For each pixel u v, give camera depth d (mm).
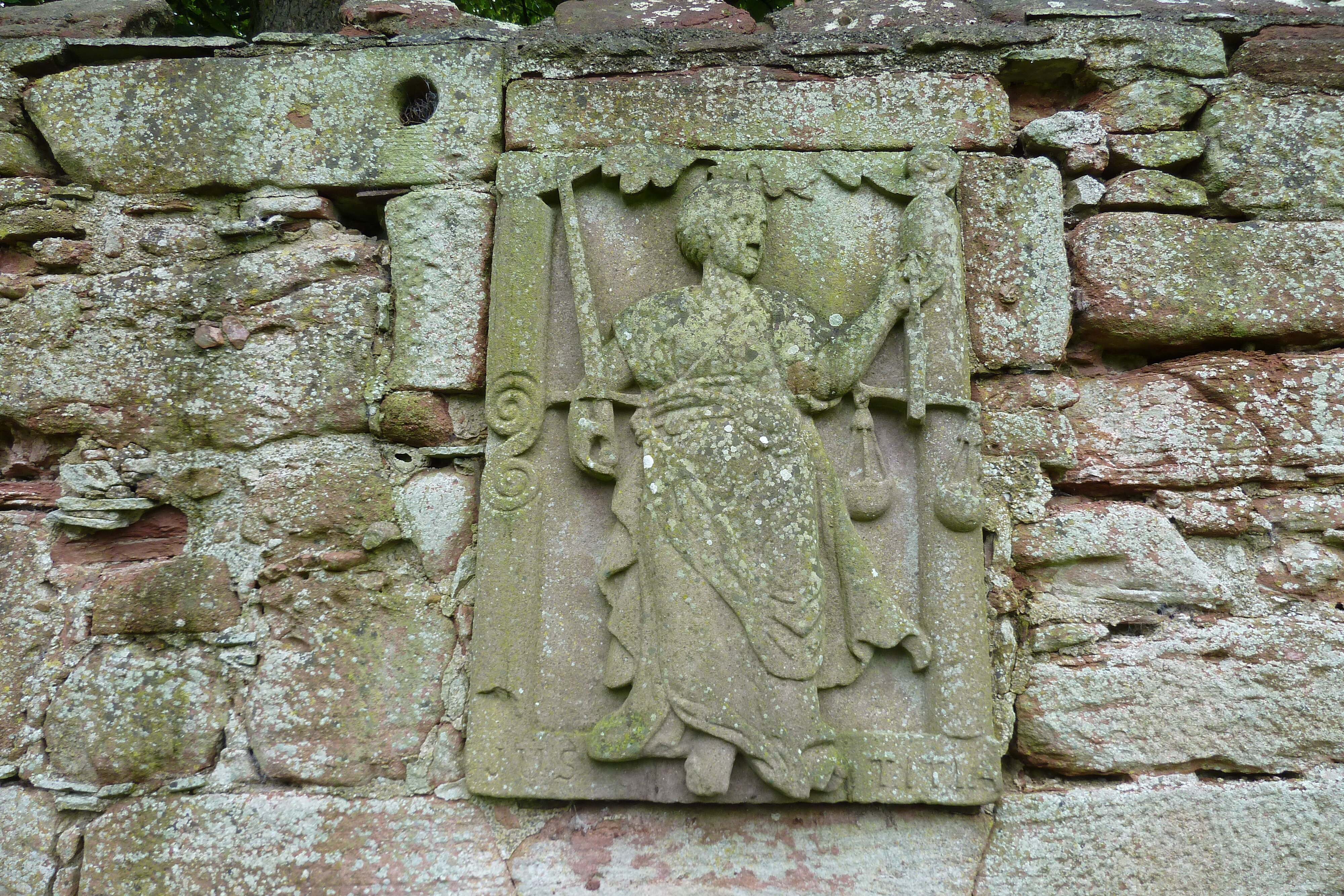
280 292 2355
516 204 2334
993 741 2043
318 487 2260
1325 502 2270
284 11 4234
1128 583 2232
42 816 2105
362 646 2184
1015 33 2479
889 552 2176
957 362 2227
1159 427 2316
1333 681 2154
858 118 2416
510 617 2111
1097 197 2441
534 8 5723
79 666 2174
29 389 2291
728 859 2029
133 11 2629
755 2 5113
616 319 2260
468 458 2305
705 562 2006
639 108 2408
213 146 2412
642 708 1951
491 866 2039
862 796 2004
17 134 2447
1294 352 2391
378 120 2426
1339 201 2439
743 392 2146
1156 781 2113
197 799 2100
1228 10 2580
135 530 2285
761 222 2275
